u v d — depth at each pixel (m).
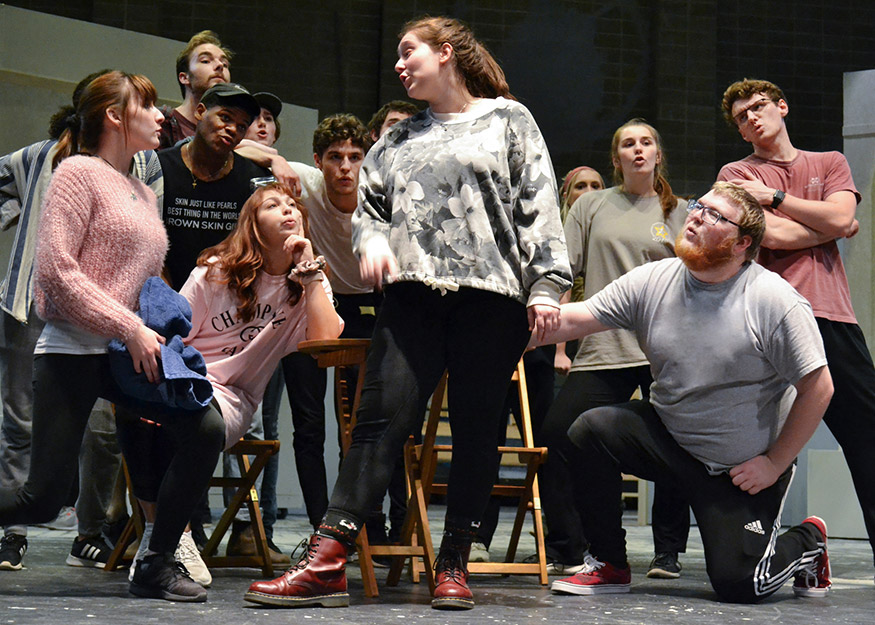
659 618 2.19
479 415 2.25
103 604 2.19
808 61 9.53
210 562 2.87
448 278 2.21
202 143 3.00
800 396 2.54
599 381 3.19
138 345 2.23
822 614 2.37
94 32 5.48
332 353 2.50
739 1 9.53
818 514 5.27
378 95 9.11
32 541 3.81
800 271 3.19
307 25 9.05
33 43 5.29
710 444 2.60
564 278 2.21
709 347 2.57
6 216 3.06
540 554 2.86
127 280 2.33
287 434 5.75
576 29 9.32
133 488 2.71
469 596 2.23
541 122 9.23
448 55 2.34
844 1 9.60
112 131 2.39
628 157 3.36
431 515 6.37
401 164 2.32
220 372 2.59
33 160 3.03
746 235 2.53
